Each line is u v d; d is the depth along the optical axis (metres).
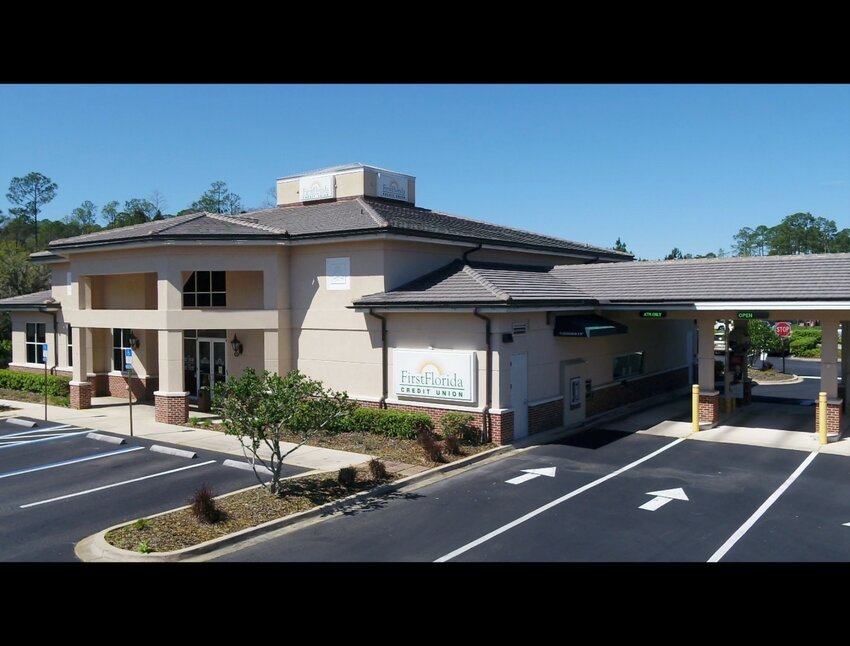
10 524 11.95
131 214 95.38
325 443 18.09
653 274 22.50
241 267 21.30
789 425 21.19
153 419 22.03
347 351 20.64
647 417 22.73
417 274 20.81
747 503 13.11
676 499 13.37
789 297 18.33
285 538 11.31
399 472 15.13
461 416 17.75
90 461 16.45
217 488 14.03
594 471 15.57
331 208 24.09
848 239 139.00
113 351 27.39
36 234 109.69
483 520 12.12
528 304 18.09
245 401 13.26
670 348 28.27
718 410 23.48
